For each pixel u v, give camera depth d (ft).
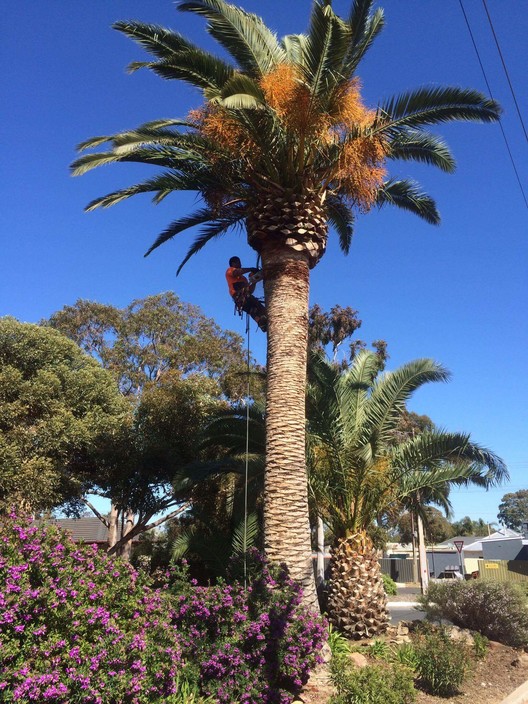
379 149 32.42
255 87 28.09
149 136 32.40
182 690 19.99
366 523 42.29
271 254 33.14
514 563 134.31
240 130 31.45
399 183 42.57
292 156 32.60
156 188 36.94
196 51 29.73
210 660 20.99
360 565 40.42
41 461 50.06
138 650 14.96
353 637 38.42
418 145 38.96
